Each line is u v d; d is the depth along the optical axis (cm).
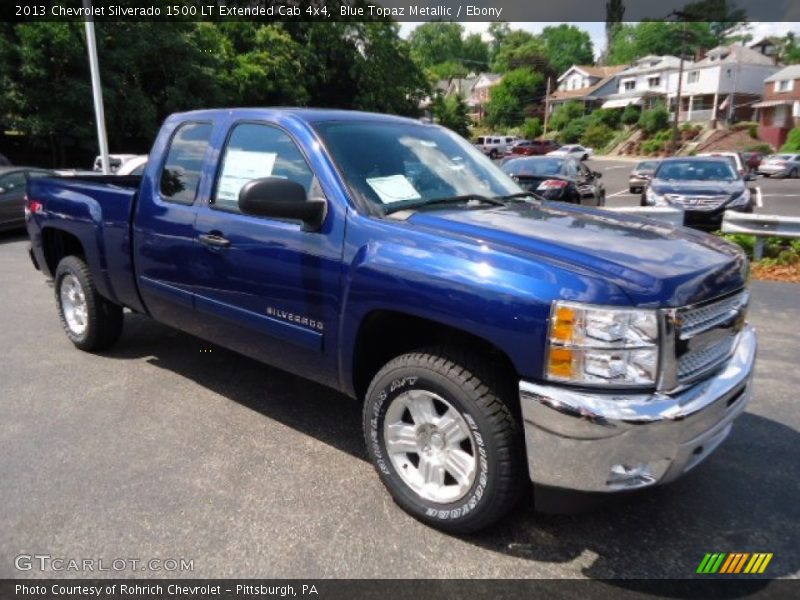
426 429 297
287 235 335
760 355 531
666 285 252
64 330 562
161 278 422
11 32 1898
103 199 464
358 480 339
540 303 250
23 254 1022
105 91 2005
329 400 440
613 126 6625
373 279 297
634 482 256
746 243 884
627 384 248
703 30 9288
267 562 274
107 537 288
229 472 344
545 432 254
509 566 274
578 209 376
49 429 390
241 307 369
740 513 314
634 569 273
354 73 3488
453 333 297
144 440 378
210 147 393
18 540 285
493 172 419
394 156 362
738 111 6044
